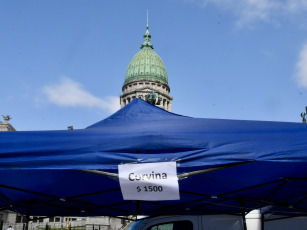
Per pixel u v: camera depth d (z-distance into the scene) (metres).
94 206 9.04
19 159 5.91
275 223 9.13
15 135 6.18
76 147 6.08
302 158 5.93
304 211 7.95
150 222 8.52
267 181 7.92
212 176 7.79
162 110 7.98
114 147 6.18
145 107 8.09
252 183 8.02
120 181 6.16
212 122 6.75
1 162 5.86
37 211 10.20
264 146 6.05
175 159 6.15
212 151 6.06
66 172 7.74
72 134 6.30
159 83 112.12
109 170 7.56
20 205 9.12
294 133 6.23
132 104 8.28
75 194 8.88
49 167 5.90
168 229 8.49
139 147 6.19
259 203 8.65
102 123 7.67
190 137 6.23
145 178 6.15
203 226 8.51
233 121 6.79
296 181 7.88
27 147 6.02
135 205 9.51
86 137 6.23
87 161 6.01
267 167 7.31
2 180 8.02
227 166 6.19
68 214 10.16
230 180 7.94
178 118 7.24
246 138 6.15
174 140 6.22
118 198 9.23
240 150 6.02
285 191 8.53
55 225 53.16
